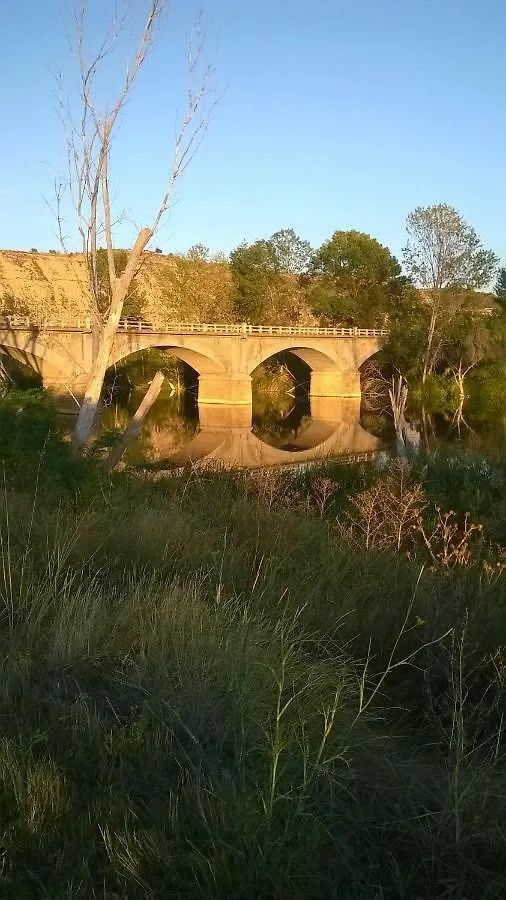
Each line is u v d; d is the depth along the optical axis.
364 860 3.02
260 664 4.22
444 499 13.14
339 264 76.50
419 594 6.20
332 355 64.44
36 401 11.03
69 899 2.56
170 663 4.38
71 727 3.70
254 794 3.12
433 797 3.37
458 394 55.31
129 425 13.41
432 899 2.79
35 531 7.23
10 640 4.71
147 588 5.96
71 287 101.25
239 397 58.50
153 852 2.80
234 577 6.84
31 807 3.03
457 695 4.01
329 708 3.88
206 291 78.88
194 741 3.60
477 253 56.53
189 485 13.63
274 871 2.75
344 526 10.24
